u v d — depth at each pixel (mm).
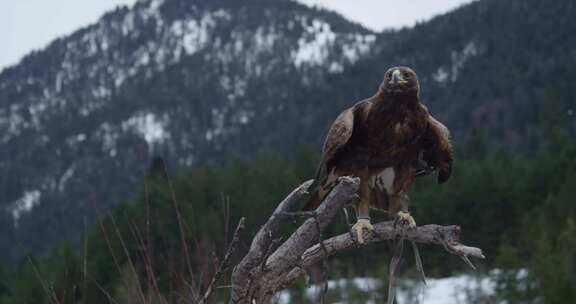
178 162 191750
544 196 48219
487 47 182875
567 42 168000
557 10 186625
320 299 4191
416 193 47438
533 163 56031
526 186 49188
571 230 23859
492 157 64875
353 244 5379
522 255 27109
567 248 22547
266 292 4383
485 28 193125
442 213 45250
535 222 31609
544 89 140375
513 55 170875
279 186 41688
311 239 4297
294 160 65688
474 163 56531
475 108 148250
